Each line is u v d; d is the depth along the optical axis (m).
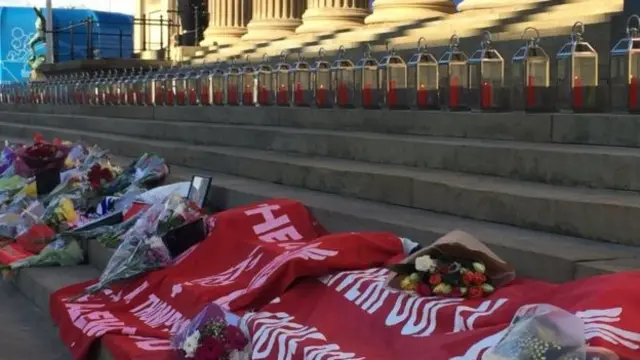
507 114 7.64
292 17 20.11
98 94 18.23
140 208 8.33
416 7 15.01
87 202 9.38
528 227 5.60
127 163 11.41
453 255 4.71
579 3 11.35
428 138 8.16
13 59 36.88
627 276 3.90
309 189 8.10
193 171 10.23
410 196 6.76
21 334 6.66
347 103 10.57
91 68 23.95
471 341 3.83
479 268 4.56
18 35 36.88
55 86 20.81
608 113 7.32
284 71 12.09
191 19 27.88
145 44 29.77
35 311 7.36
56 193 9.70
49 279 7.53
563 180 6.20
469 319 4.18
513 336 3.42
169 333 5.49
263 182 8.81
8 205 10.15
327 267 5.32
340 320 4.80
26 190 10.28
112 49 33.41
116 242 7.77
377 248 5.53
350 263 5.36
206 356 4.55
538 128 7.30
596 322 3.57
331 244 5.45
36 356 6.09
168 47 26.19
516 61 8.48
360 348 4.41
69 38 32.81
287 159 8.88
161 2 29.25
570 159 6.13
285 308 5.23
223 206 8.38
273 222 6.76
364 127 9.60
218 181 8.90
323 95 10.95
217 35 22.66
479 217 6.03
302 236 6.72
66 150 11.62
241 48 19.86
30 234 8.61
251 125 11.67
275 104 12.36
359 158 8.59
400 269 4.85
